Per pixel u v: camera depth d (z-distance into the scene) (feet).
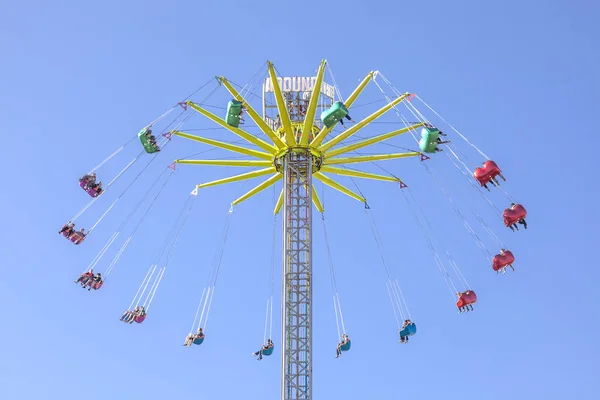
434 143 151.12
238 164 168.55
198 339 169.17
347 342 165.99
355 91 154.61
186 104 158.51
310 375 143.54
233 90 152.35
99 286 169.07
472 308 166.09
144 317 169.89
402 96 156.66
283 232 154.20
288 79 171.01
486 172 155.12
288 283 150.30
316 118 167.43
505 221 160.45
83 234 169.07
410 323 166.20
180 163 170.09
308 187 156.35
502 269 162.30
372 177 174.70
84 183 166.40
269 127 157.17
